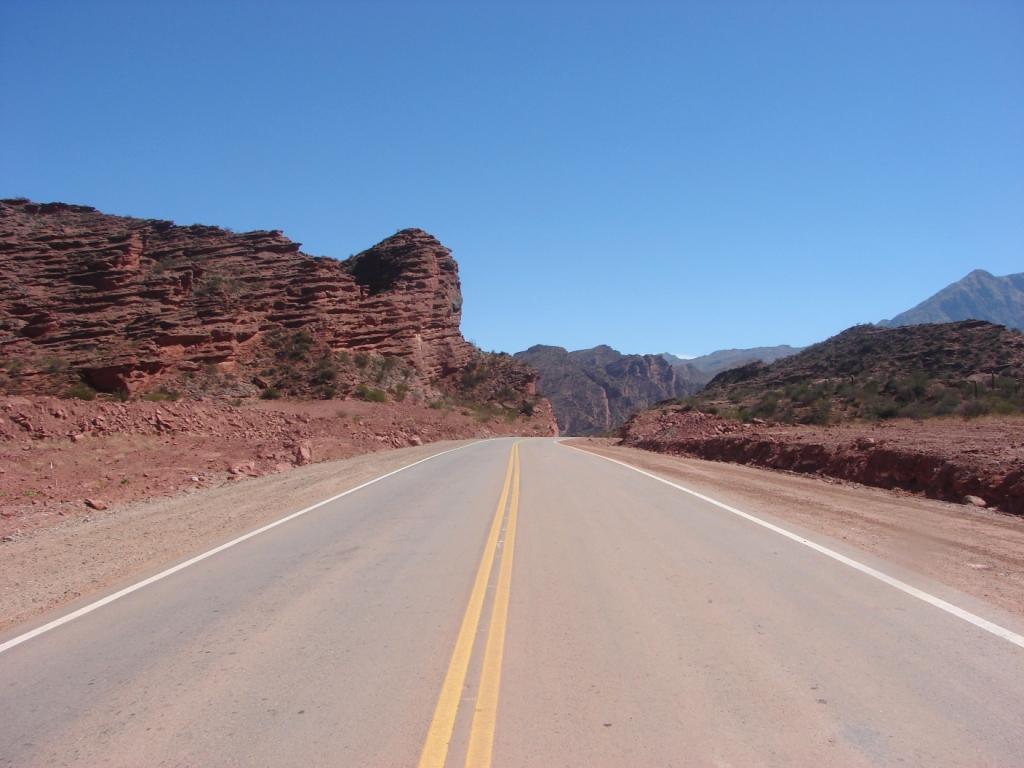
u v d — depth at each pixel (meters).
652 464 24.59
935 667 5.50
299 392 56.38
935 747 4.28
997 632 6.28
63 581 9.02
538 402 94.38
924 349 56.06
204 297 61.53
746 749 4.29
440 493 17.14
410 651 6.09
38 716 4.98
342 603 7.63
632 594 7.66
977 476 14.03
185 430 29.69
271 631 6.74
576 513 13.35
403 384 69.06
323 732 4.63
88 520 14.15
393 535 11.59
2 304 56.59
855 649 5.91
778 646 6.00
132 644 6.48
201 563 9.84
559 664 5.70
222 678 5.59
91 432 25.52
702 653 5.88
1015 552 9.38
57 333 54.22
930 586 7.78
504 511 13.84
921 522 11.62
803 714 4.73
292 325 66.69
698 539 10.55
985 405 33.38
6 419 23.67
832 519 12.09
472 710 4.89
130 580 8.97
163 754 4.40
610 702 4.97
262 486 19.17
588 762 4.17
